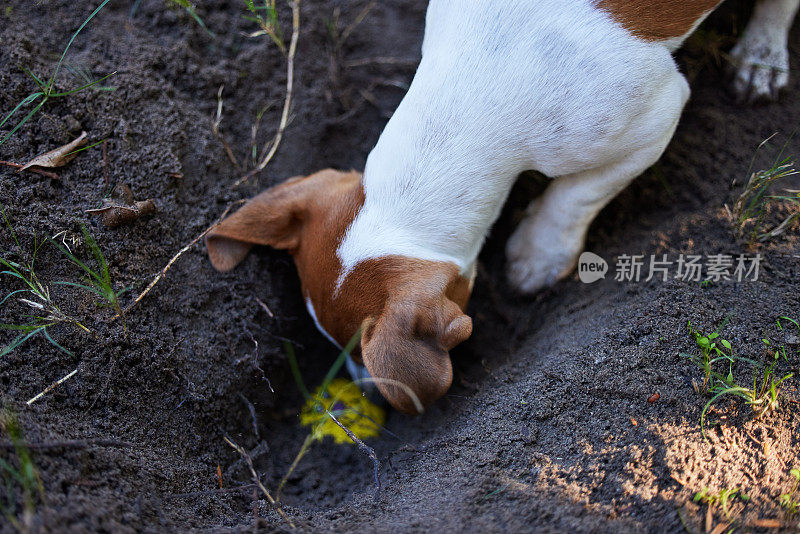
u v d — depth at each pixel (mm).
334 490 800
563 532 680
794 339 757
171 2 898
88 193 814
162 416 778
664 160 885
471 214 783
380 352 732
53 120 821
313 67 939
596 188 823
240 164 888
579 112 773
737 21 918
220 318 828
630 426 730
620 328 787
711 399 728
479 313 879
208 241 830
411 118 783
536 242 860
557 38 771
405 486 756
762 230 830
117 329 779
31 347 751
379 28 971
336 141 937
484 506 704
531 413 757
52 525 652
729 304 786
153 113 859
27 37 852
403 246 765
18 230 778
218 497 753
